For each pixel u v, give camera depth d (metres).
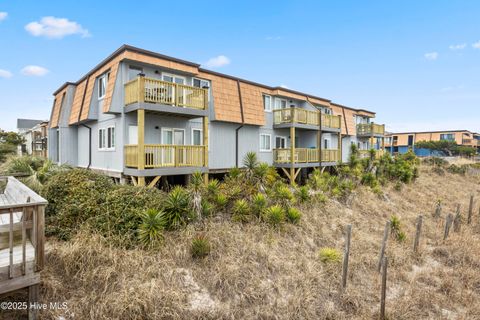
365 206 12.80
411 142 54.06
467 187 22.91
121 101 11.24
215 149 14.32
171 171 10.84
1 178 8.23
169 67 12.05
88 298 4.71
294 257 7.29
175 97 11.10
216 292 5.50
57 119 16.75
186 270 5.86
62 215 6.34
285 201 9.52
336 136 23.31
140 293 4.86
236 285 5.73
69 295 4.74
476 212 15.26
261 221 8.41
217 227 7.49
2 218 6.05
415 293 6.86
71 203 6.61
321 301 6.01
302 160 17.06
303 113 17.23
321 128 18.72
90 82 13.88
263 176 10.01
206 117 12.18
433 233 11.20
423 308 6.43
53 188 6.98
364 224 10.86
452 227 12.29
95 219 6.26
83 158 15.30
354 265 7.53
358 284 6.95
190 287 5.47
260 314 5.27
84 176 7.43
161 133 12.37
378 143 31.75
